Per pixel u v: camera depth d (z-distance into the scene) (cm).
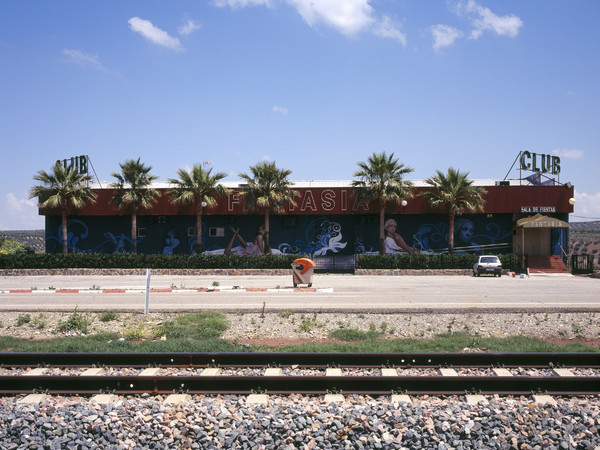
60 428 711
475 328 1576
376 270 3775
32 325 1641
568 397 876
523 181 4584
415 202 4238
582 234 8531
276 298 2200
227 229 4516
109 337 1484
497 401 818
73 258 3984
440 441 678
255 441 678
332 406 782
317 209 4275
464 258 3878
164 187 4641
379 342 1384
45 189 4244
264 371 1062
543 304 1925
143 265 3966
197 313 1769
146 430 704
